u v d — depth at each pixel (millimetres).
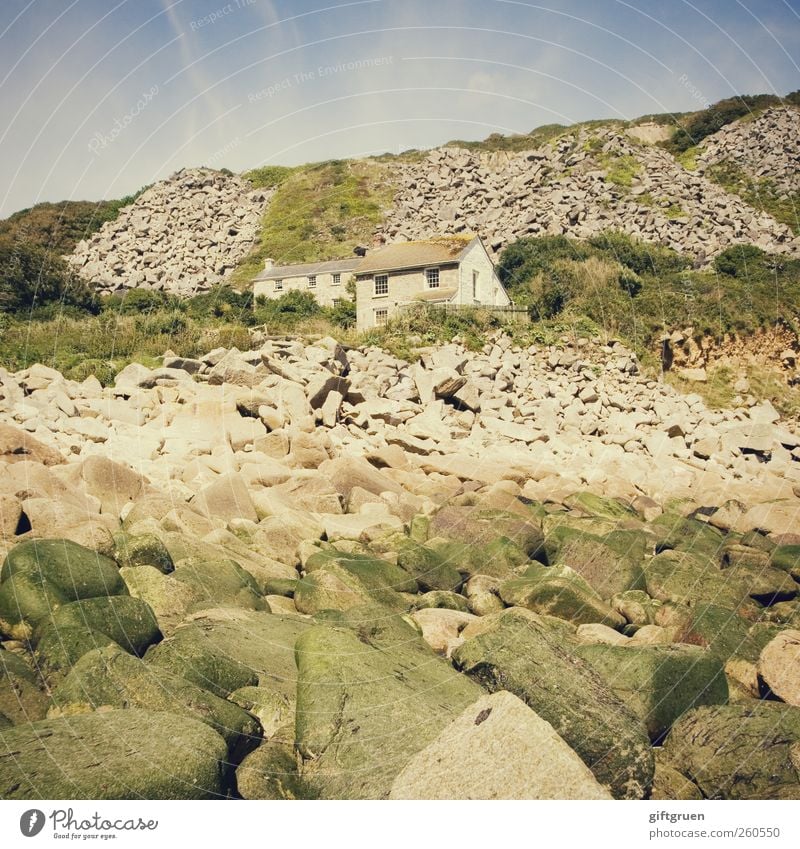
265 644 6121
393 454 14102
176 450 12594
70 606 5941
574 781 4570
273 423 14195
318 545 9414
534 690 5520
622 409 21859
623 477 15500
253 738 5090
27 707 5137
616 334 28344
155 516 9156
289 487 11641
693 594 8641
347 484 12148
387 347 22328
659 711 5668
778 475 18453
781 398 27219
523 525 10227
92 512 9180
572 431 19109
